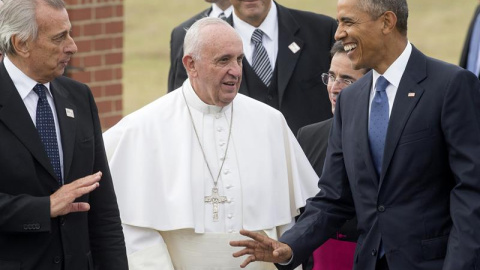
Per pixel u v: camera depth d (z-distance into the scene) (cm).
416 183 2052
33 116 1994
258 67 2875
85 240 2050
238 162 2317
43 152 1969
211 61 2244
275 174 2345
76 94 2086
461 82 2033
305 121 2859
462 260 1966
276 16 2916
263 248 2175
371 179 2091
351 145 2130
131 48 7306
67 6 4162
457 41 7356
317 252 2458
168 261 2269
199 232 2267
